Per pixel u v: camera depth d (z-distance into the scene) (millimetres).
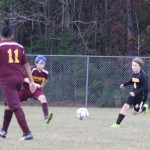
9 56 21219
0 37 21859
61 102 56125
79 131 26766
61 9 73375
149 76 54406
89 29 72250
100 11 73875
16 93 21406
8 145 20438
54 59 56250
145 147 20594
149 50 69125
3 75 21234
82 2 74750
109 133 25859
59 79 56281
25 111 45938
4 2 70875
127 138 23688
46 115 31406
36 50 72188
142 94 30156
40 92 31984
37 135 24328
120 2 71500
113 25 70875
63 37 71500
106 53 70812
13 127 28625
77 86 56031
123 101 55531
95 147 20234
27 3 72375
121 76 55812
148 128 29188
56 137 23578
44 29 73875
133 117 39406
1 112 43125
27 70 21859
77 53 70188
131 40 69375
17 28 72125
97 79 55875
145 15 71812
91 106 55719
